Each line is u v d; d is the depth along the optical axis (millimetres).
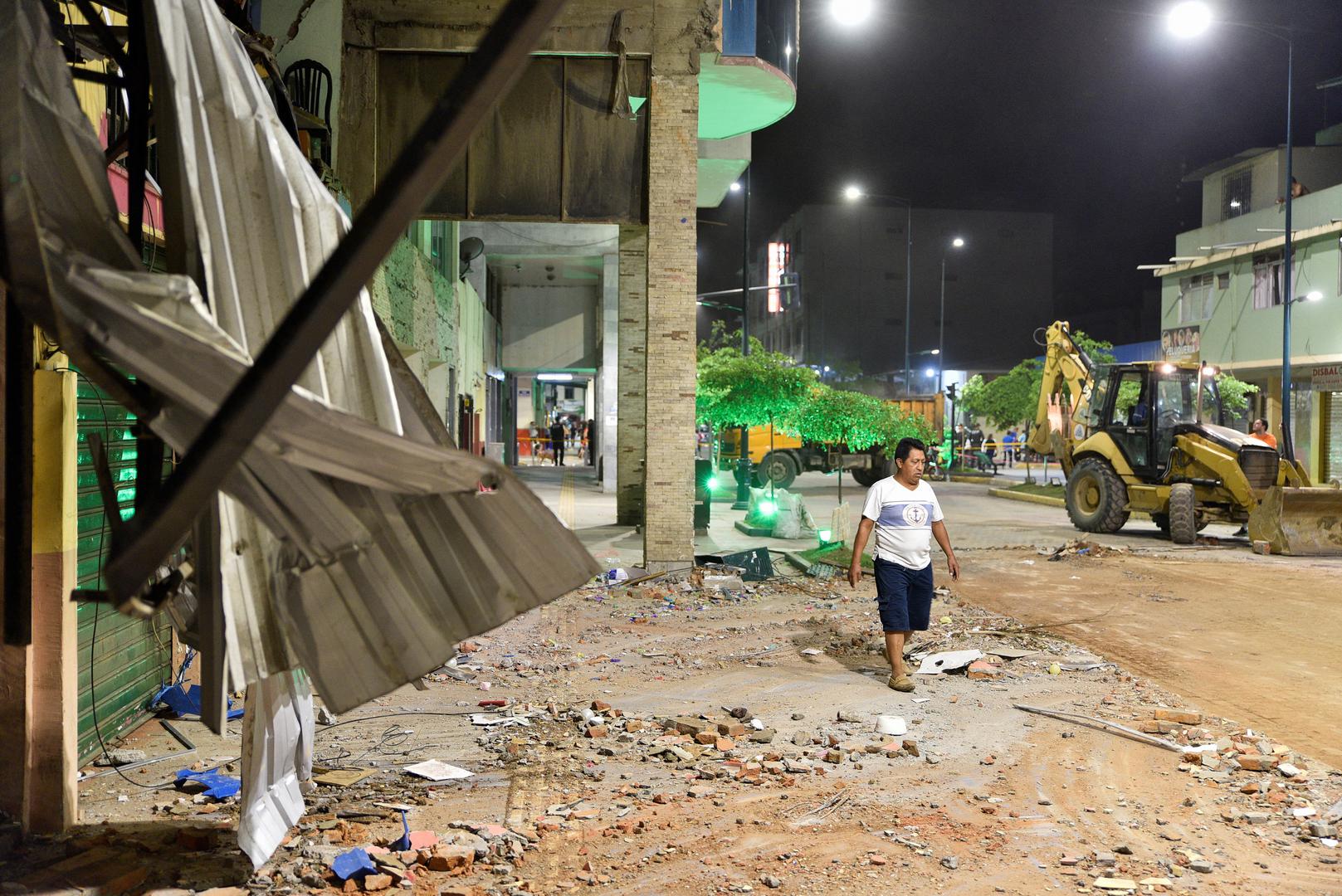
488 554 3148
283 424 2584
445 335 19984
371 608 3211
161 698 6309
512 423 35938
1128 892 3875
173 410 2652
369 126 12086
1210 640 8914
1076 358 21109
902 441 7355
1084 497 19078
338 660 3240
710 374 21531
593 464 39500
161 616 6266
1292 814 4703
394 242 1742
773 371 21469
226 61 3445
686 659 8164
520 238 25797
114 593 2133
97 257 2869
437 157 1663
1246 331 36094
